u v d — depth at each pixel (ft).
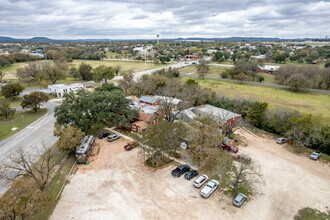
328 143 154.92
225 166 114.83
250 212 98.32
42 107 255.70
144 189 110.52
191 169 129.90
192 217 93.50
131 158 139.44
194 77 419.13
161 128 128.26
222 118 186.50
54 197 102.78
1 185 110.73
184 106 217.15
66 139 130.21
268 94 300.61
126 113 173.88
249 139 178.60
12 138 168.25
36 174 118.93
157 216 93.45
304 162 143.95
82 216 92.63
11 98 282.36
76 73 425.69
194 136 134.51
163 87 269.44
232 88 334.24
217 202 103.24
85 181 115.75
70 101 173.88
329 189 116.88
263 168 135.23
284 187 117.60
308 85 311.27
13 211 77.97
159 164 131.54
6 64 558.56
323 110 231.71
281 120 183.73
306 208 102.83
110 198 103.60
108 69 375.45
